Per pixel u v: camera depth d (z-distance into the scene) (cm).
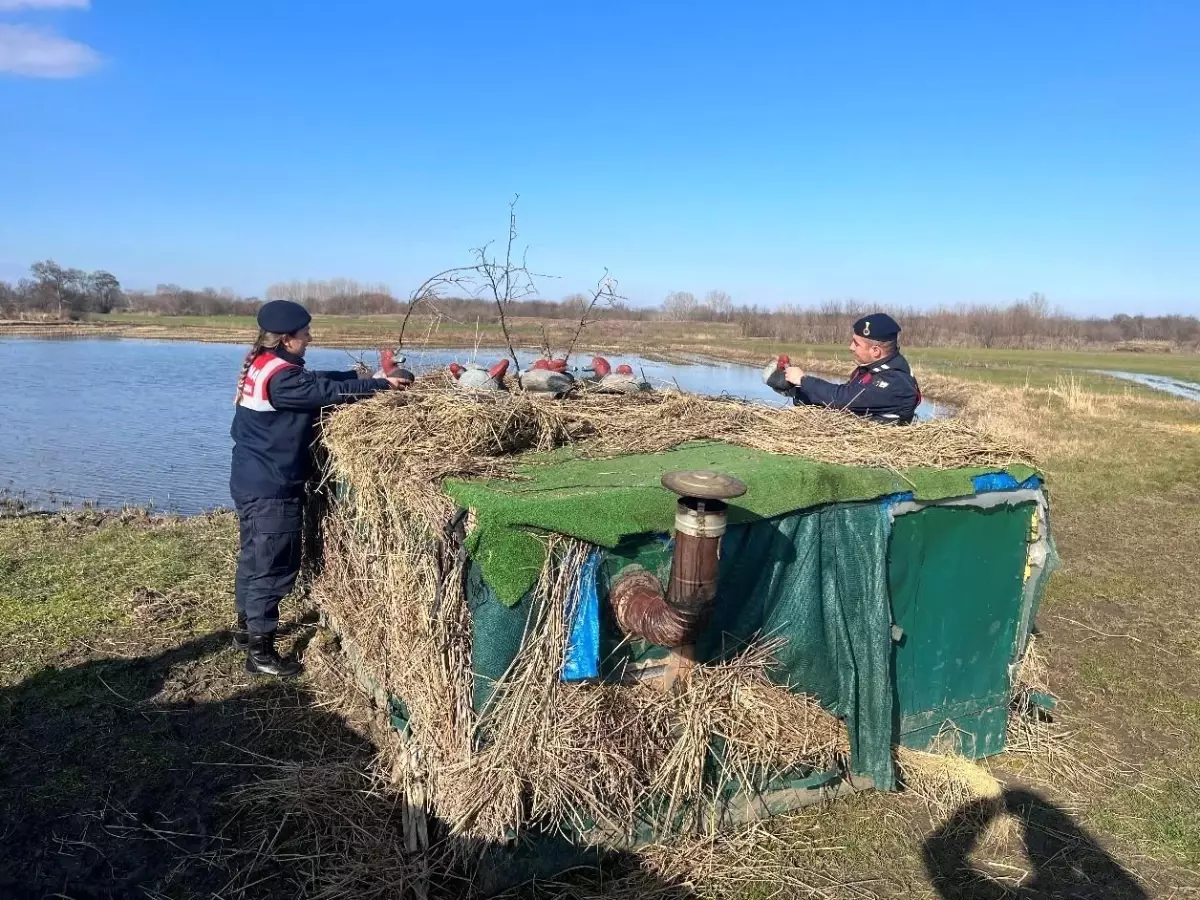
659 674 348
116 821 370
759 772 372
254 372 471
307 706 469
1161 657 603
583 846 335
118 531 781
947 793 401
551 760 318
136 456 1391
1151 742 482
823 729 378
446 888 321
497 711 315
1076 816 405
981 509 416
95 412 1852
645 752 339
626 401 522
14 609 585
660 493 324
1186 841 388
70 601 602
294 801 376
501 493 312
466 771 318
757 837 367
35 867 340
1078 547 902
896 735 417
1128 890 355
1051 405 2236
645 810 346
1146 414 2145
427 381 529
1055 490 1200
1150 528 993
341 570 486
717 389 1964
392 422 407
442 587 326
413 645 354
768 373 553
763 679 367
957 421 480
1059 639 634
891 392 504
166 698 475
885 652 383
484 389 462
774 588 362
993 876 359
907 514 396
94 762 412
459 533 314
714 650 358
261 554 485
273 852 350
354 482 418
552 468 368
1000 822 389
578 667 318
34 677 492
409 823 341
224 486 1198
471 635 321
